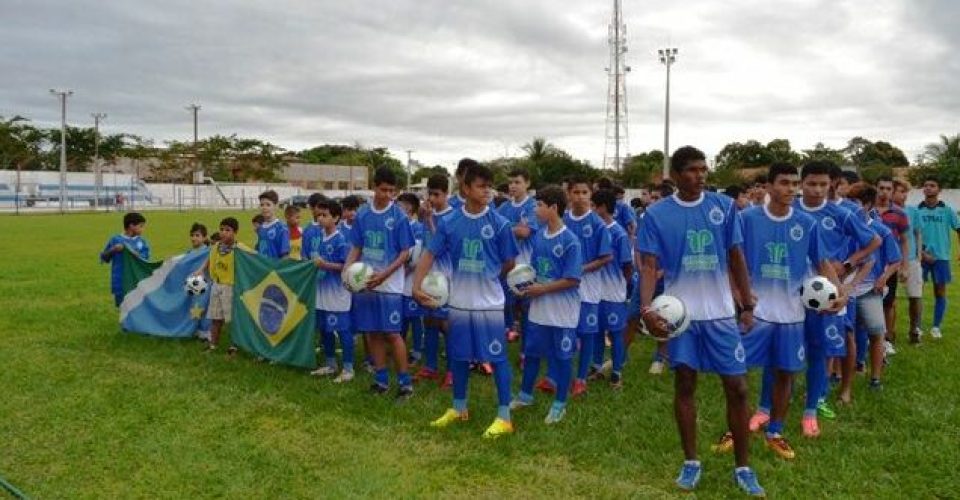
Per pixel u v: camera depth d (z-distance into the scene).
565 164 53.09
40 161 80.00
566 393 6.26
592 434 5.86
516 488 4.77
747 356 5.45
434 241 6.22
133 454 5.29
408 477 4.92
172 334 9.30
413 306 7.92
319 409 6.45
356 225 7.12
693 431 4.79
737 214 4.85
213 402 6.57
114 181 70.19
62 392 6.79
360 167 97.38
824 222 6.35
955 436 5.71
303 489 4.73
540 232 6.48
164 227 34.62
